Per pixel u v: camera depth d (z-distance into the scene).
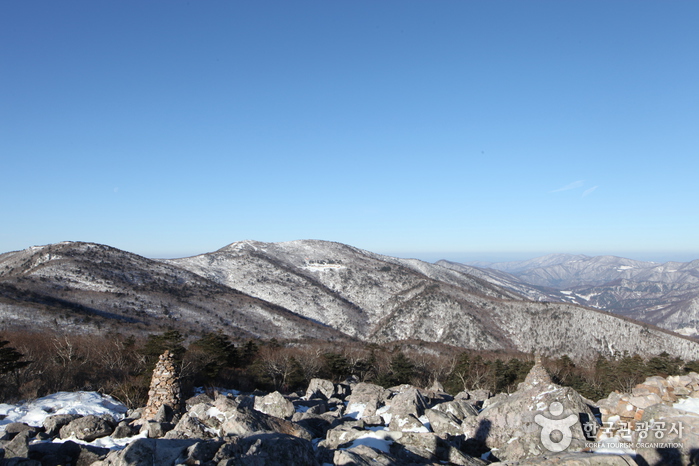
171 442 9.72
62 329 67.25
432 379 50.50
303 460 9.31
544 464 8.73
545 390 12.54
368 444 11.69
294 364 43.16
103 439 13.40
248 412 12.52
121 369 34.25
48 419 15.30
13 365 27.22
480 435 12.37
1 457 11.00
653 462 9.48
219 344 43.25
